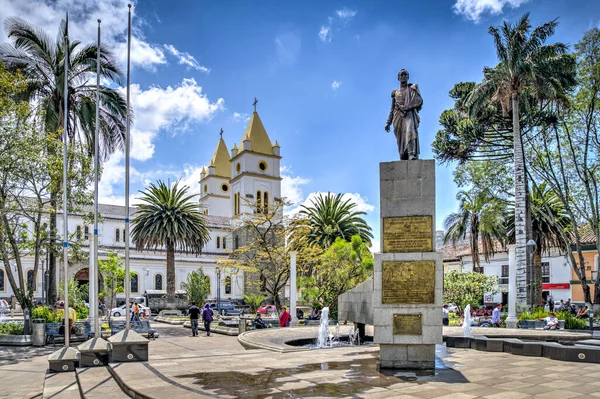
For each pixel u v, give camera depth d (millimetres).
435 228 9680
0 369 13008
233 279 59719
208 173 72750
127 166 13055
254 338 15711
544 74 26312
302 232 36000
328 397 7215
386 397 7184
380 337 9656
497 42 26422
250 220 39281
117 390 8406
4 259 21234
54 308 23875
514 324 21312
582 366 9906
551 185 31938
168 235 41812
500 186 32438
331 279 31094
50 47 25156
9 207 20219
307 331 18234
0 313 34219
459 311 32969
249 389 7797
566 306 36125
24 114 20766
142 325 22359
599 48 28422
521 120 30359
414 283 9633
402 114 10688
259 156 63750
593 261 39688
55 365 10727
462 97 33250
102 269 45219
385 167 9945
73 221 51594
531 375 8891
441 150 33938
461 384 8109
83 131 26625
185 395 7289
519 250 25672
